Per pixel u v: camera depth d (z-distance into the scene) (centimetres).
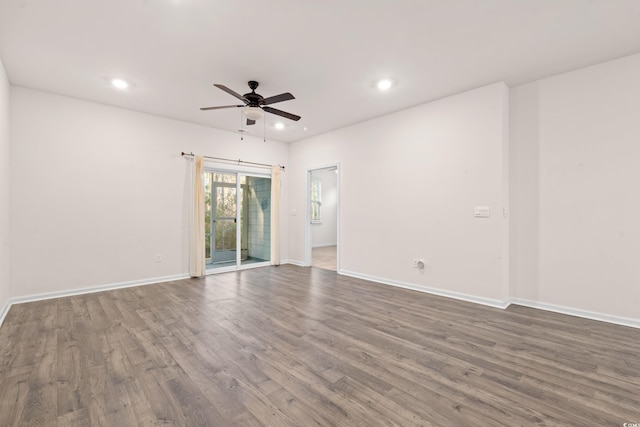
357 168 540
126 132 470
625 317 314
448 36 279
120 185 464
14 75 357
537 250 369
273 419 171
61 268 416
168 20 256
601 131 329
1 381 209
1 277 331
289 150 693
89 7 238
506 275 381
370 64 331
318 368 227
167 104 450
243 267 623
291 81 372
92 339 277
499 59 321
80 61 325
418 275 452
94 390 198
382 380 211
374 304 384
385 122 495
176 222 522
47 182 406
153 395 193
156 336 284
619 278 319
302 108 465
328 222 1081
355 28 267
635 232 311
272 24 261
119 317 334
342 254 568
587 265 337
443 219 423
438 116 429
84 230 434
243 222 689
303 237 659
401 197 473
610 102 323
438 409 180
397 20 256
